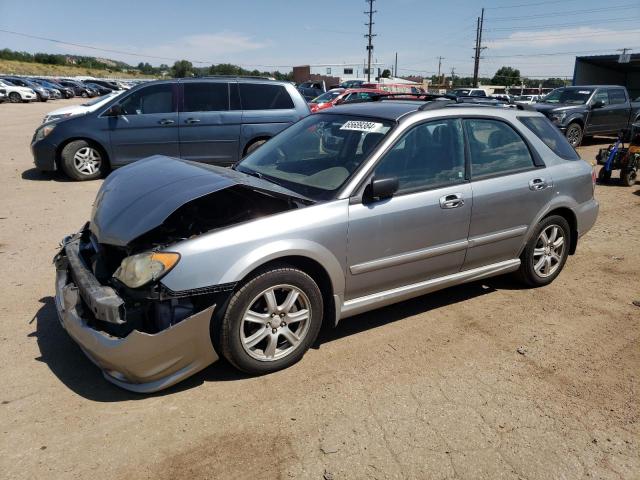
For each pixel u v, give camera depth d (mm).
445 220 3895
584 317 4324
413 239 3756
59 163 9305
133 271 2869
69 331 3121
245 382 3246
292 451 2678
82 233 3812
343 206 3428
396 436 2814
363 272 3582
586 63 29656
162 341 2881
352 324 4082
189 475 2502
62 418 2859
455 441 2795
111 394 3088
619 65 30359
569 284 5031
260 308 3232
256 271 3111
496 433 2871
